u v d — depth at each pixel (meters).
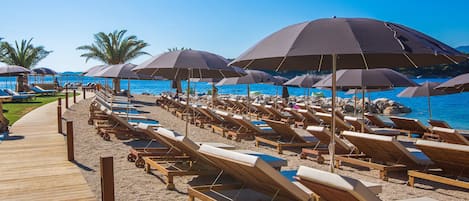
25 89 34.06
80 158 7.69
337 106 25.45
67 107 18.69
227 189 5.07
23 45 40.16
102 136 10.59
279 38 3.73
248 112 18.70
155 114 18.55
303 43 3.39
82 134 11.09
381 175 6.91
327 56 4.75
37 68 37.28
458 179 6.52
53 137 10.14
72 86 43.94
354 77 9.40
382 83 9.16
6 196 5.23
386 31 3.42
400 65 4.43
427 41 3.46
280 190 4.08
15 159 7.46
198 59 7.81
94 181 6.05
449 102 28.27
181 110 17.94
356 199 3.06
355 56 4.57
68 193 5.39
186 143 5.62
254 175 4.11
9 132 10.91
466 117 19.05
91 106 14.26
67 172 6.52
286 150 9.78
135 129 10.16
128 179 6.33
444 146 5.85
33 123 13.03
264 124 12.29
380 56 4.44
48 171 6.58
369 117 14.34
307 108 17.95
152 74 9.80
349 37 3.32
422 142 6.18
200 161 6.09
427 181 6.81
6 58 39.47
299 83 17.70
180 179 6.32
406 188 6.38
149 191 5.70
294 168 7.67
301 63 4.80
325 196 3.48
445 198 5.85
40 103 23.19
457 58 3.80
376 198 3.06
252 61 4.47
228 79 18.06
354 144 7.56
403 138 12.95
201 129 13.55
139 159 7.17
